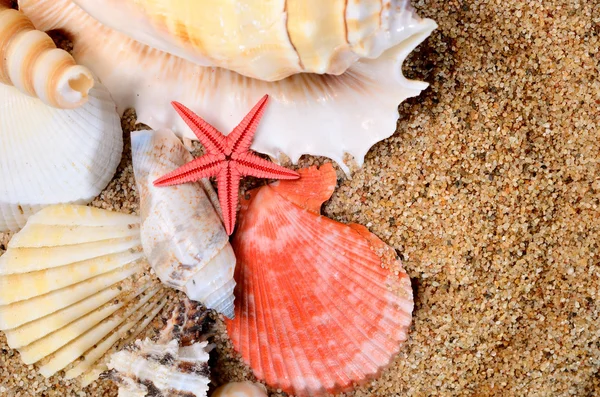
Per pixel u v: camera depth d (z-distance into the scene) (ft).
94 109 0.71
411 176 0.73
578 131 0.72
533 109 0.72
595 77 0.72
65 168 0.73
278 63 0.66
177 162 0.72
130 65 0.72
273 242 0.73
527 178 0.72
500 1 0.72
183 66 0.72
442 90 0.72
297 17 0.63
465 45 0.72
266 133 0.72
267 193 0.73
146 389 0.70
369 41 0.64
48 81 0.67
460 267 0.73
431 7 0.72
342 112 0.71
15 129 0.72
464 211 0.73
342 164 0.73
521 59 0.72
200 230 0.71
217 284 0.71
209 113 0.73
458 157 0.72
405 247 0.73
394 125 0.71
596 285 0.73
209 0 0.64
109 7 0.66
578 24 0.72
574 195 0.72
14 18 0.67
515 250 0.73
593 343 0.73
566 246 0.73
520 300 0.73
